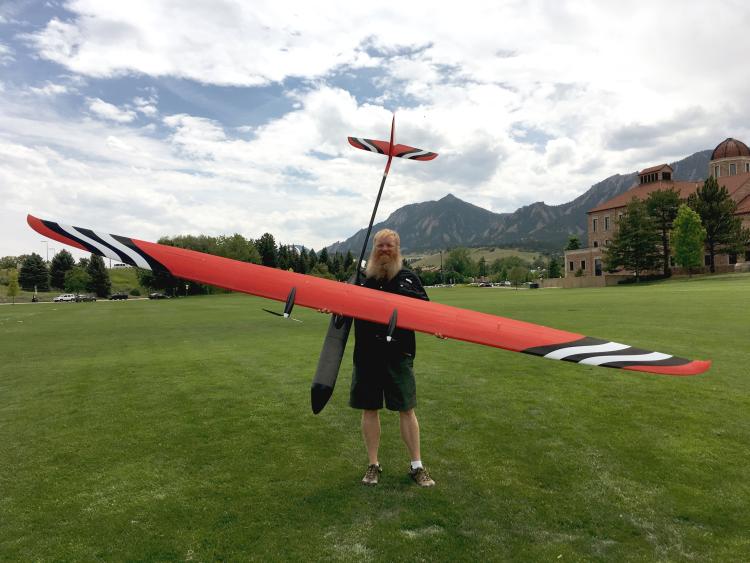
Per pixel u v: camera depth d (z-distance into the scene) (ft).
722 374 21.38
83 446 13.91
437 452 12.98
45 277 335.47
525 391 19.33
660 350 27.09
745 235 179.11
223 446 13.73
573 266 274.77
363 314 9.91
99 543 8.75
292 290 10.25
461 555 8.28
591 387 19.75
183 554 8.38
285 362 27.73
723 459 12.18
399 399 10.88
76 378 24.50
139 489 10.97
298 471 11.89
